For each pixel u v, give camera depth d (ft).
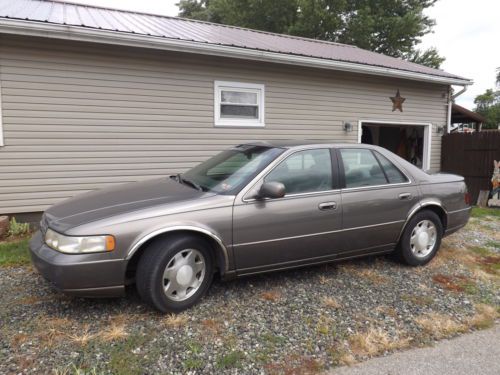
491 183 30.60
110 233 9.57
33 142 19.99
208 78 24.02
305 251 12.21
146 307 10.72
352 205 12.82
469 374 8.26
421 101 33.37
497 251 17.21
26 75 19.49
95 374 7.87
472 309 11.30
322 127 28.53
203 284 10.89
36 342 8.95
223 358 8.53
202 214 10.55
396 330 9.96
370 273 13.76
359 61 27.96
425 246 14.73
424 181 14.67
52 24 18.19
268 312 10.67
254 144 14.08
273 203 11.53
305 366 8.41
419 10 72.49
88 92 20.93
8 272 13.34
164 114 23.00
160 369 8.11
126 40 20.06
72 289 9.40
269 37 33.65
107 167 21.84
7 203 19.77
